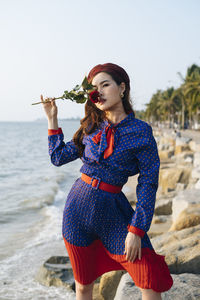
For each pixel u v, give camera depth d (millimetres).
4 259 5969
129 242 1823
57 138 2191
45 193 13453
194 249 3895
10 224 8602
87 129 2057
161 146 27078
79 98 2021
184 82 53125
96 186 1941
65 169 23969
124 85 2021
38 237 7363
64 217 2041
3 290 4672
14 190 14453
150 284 1813
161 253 3941
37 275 5062
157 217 7883
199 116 68188
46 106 2191
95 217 1938
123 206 1967
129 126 1941
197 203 6297
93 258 2068
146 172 1912
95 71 2037
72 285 4730
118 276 3910
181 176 12039
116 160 1915
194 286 3043
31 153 40688
